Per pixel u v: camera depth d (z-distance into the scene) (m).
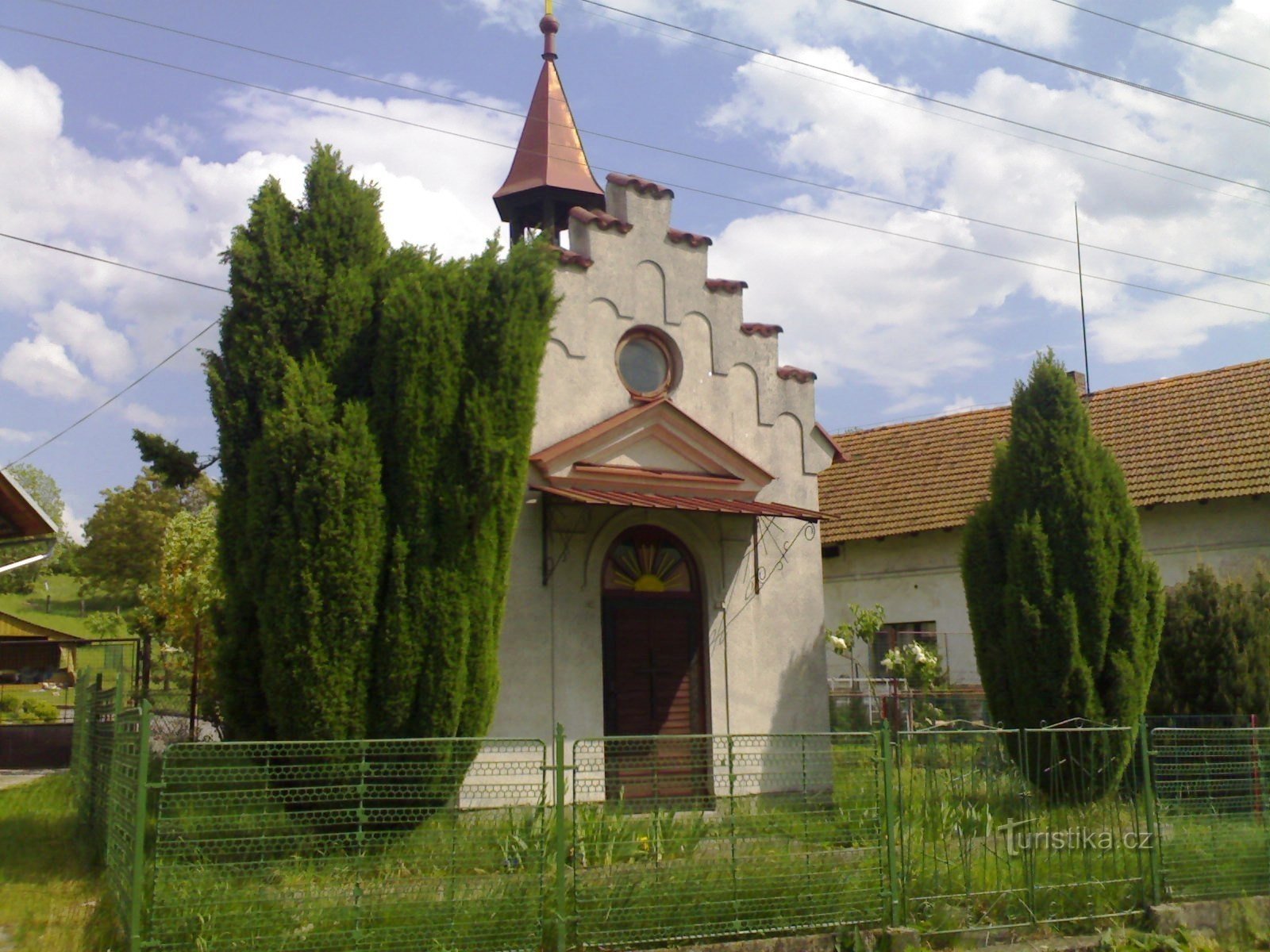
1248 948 10.04
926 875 9.45
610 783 12.35
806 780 10.38
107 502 55.84
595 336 13.17
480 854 8.32
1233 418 21.69
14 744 21.53
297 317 10.69
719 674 13.49
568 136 15.86
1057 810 10.73
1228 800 10.94
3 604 64.00
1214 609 14.98
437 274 10.66
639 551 13.50
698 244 14.15
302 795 8.98
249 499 10.02
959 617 23.16
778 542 14.25
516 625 12.26
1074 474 13.22
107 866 9.27
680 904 8.37
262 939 7.27
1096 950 9.35
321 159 11.18
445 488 10.35
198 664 19.86
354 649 9.86
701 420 13.84
